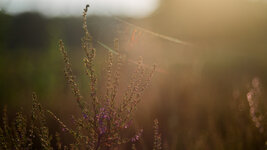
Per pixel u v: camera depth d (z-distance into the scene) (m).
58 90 4.38
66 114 2.85
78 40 4.57
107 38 3.36
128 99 1.77
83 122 1.76
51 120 2.52
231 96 4.45
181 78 5.30
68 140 2.45
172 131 3.40
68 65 1.73
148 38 5.31
